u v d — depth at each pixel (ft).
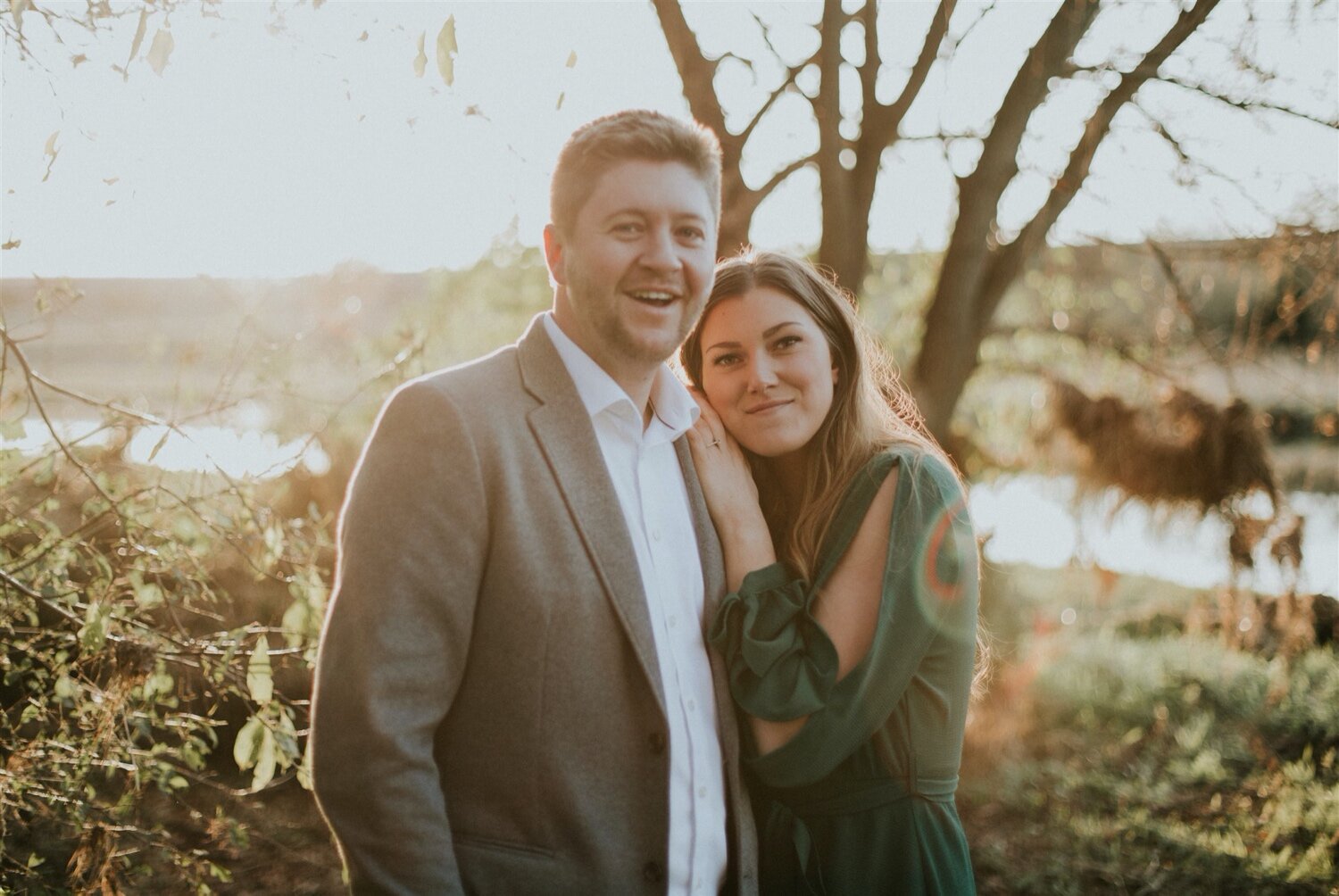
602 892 5.32
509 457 5.37
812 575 6.86
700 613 6.21
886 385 8.34
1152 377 19.34
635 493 5.97
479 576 5.26
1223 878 14.51
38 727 9.29
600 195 5.58
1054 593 27.27
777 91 16.43
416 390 5.38
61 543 8.16
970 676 6.93
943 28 15.70
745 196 15.96
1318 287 15.70
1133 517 19.44
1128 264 20.02
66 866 9.06
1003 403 21.79
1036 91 16.03
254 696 7.82
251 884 12.23
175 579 8.79
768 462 7.45
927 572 6.53
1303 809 16.39
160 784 8.89
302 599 8.52
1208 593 23.91
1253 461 17.75
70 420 8.97
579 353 5.88
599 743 5.38
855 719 6.24
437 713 5.15
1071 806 17.03
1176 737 19.97
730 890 6.08
